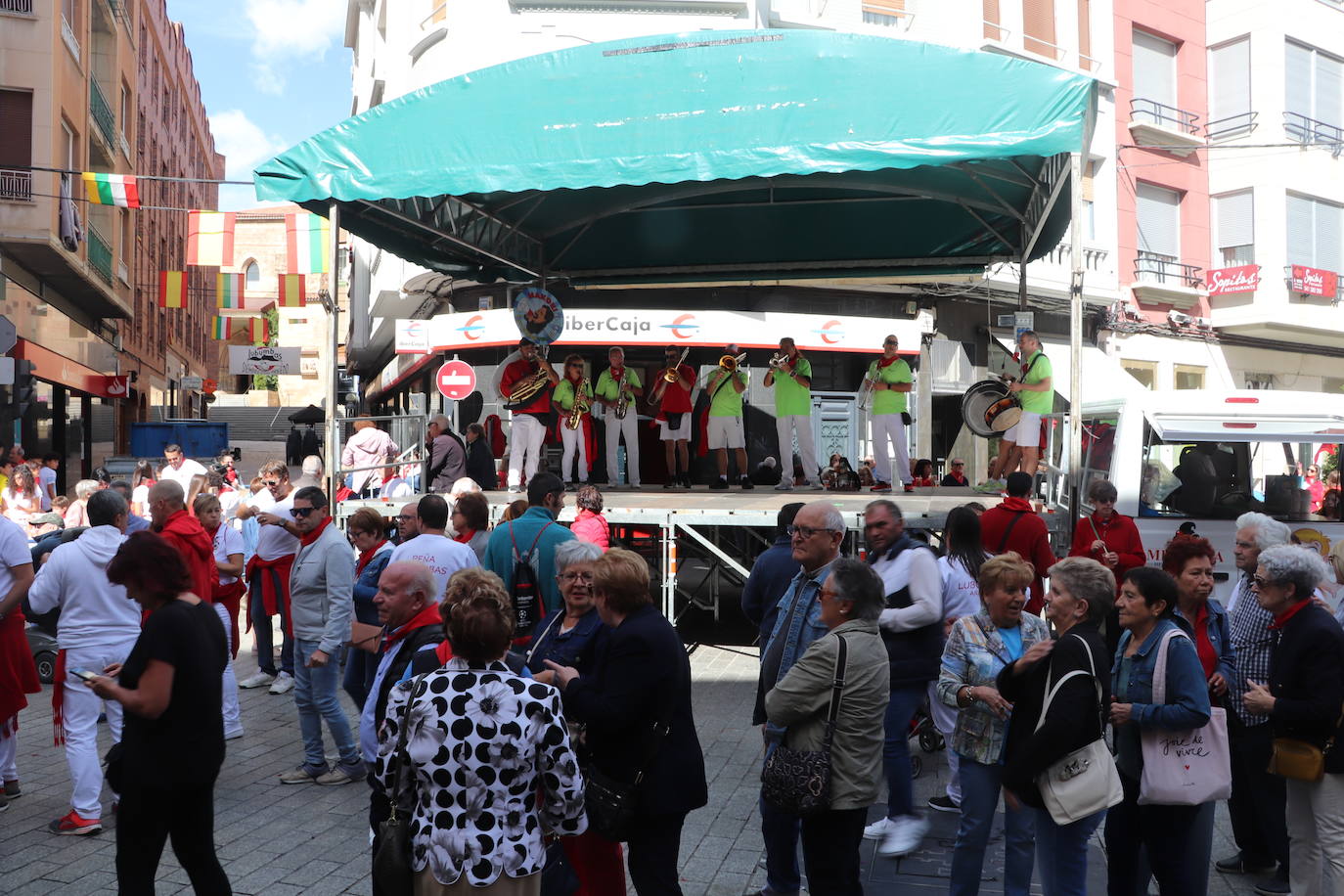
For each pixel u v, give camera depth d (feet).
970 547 21.42
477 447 48.37
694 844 20.11
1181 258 89.61
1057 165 35.27
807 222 47.11
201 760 14.43
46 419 84.28
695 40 33.86
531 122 33.86
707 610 48.80
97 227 92.79
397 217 40.06
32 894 17.60
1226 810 23.09
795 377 45.44
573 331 67.05
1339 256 92.84
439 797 11.61
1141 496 33.88
